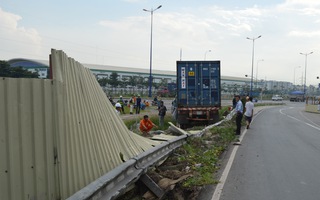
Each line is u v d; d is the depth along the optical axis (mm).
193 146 10805
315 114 39531
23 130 3746
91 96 6043
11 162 3535
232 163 8906
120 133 6852
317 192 6328
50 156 4168
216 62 18938
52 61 4660
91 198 4055
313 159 9617
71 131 4742
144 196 5770
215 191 6340
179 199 5930
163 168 7637
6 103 3533
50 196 4113
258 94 99625
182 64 19016
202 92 19016
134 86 83625
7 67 43844
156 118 22969
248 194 6168
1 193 3408
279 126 21172
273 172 7910
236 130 15852
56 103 4336
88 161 5090
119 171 4941
